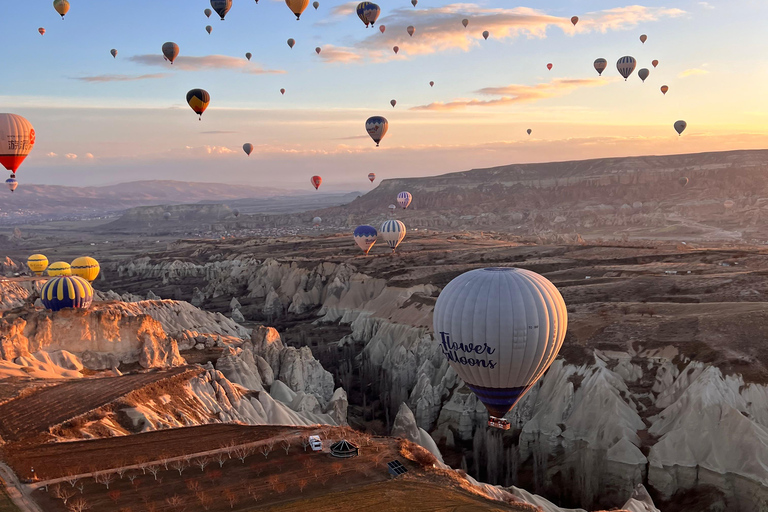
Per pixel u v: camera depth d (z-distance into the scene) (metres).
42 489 36.22
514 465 65.50
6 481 36.84
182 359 69.12
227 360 70.50
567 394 69.56
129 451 41.66
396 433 60.88
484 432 71.38
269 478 38.41
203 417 52.00
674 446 60.34
